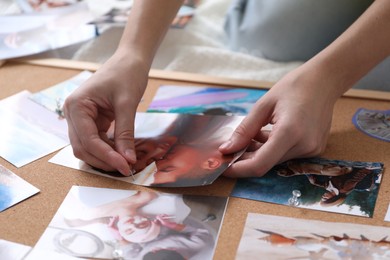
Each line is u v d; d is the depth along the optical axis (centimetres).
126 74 81
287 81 75
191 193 71
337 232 64
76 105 77
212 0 126
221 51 110
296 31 107
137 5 91
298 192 69
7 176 76
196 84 97
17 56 107
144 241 64
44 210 70
